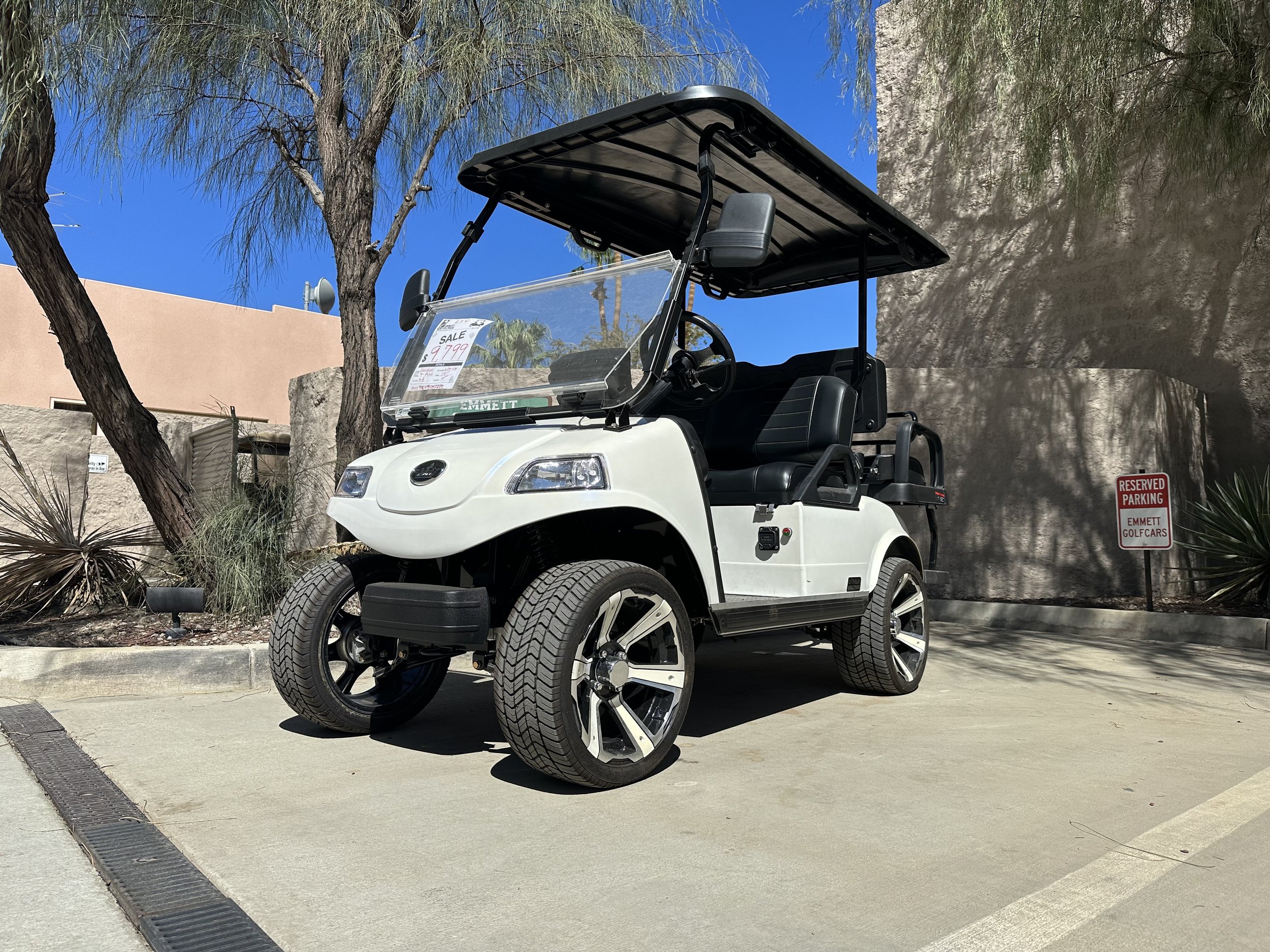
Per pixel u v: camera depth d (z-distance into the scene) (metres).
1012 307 9.77
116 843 2.46
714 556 3.45
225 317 18.72
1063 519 7.90
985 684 4.89
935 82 8.08
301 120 7.28
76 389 16.95
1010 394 8.10
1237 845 2.44
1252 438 8.45
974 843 2.47
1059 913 2.03
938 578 4.94
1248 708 4.25
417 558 3.20
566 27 6.12
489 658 3.44
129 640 5.18
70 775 3.12
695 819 2.69
